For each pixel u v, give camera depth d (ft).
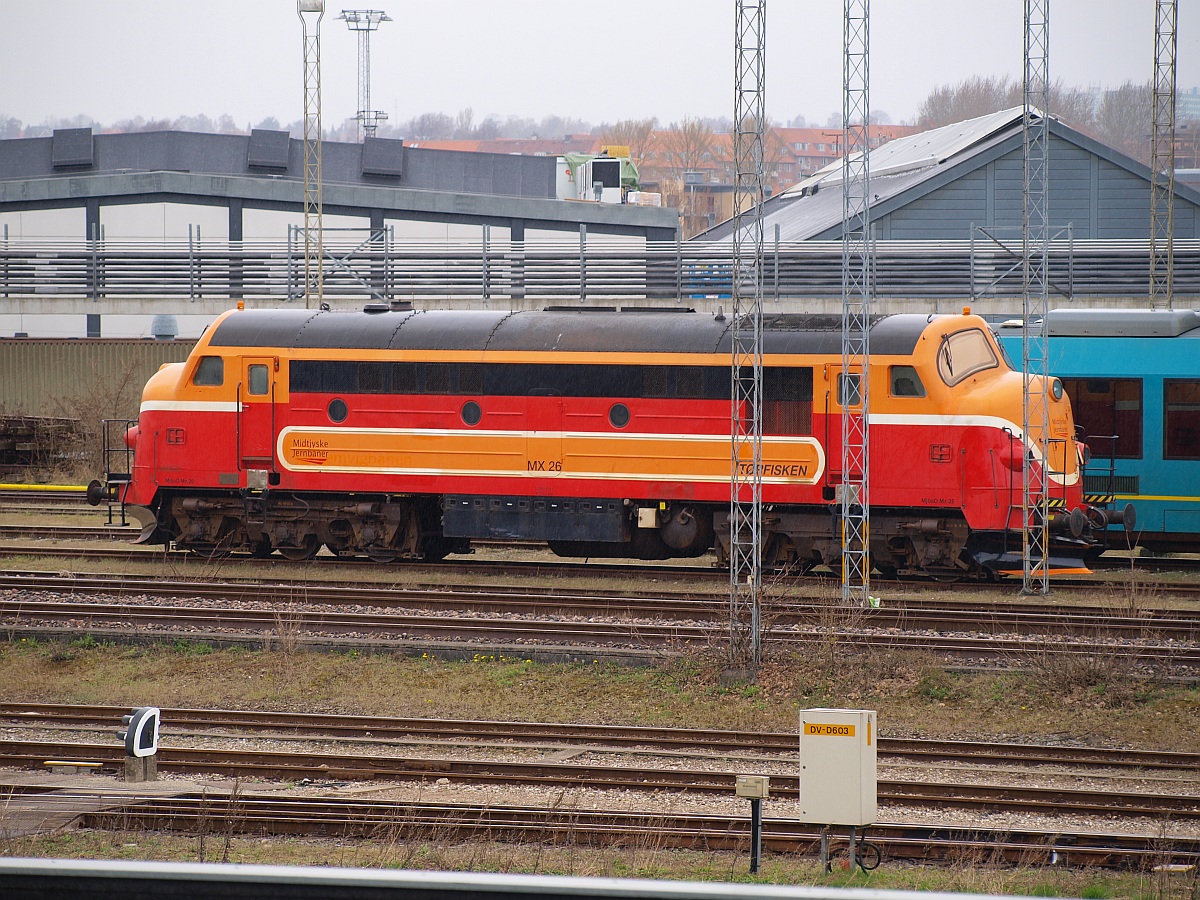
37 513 311.06
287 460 234.38
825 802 98.94
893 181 449.06
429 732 146.00
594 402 221.46
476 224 454.81
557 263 391.24
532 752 139.54
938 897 58.59
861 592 201.67
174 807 113.70
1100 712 152.05
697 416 217.56
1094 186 387.34
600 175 552.41
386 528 236.22
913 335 213.05
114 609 195.62
